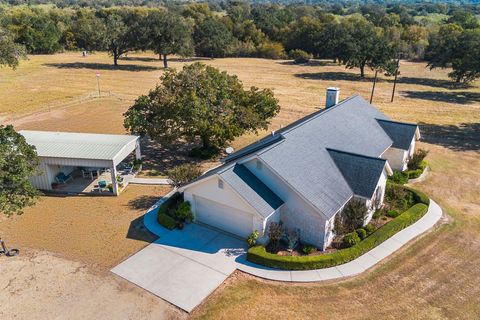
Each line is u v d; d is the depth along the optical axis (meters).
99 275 19.20
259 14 137.00
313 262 19.52
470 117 48.97
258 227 20.86
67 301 17.53
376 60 72.94
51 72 76.25
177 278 18.94
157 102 31.64
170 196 27.39
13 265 19.95
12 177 20.09
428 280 19.03
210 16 129.38
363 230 22.16
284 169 21.50
